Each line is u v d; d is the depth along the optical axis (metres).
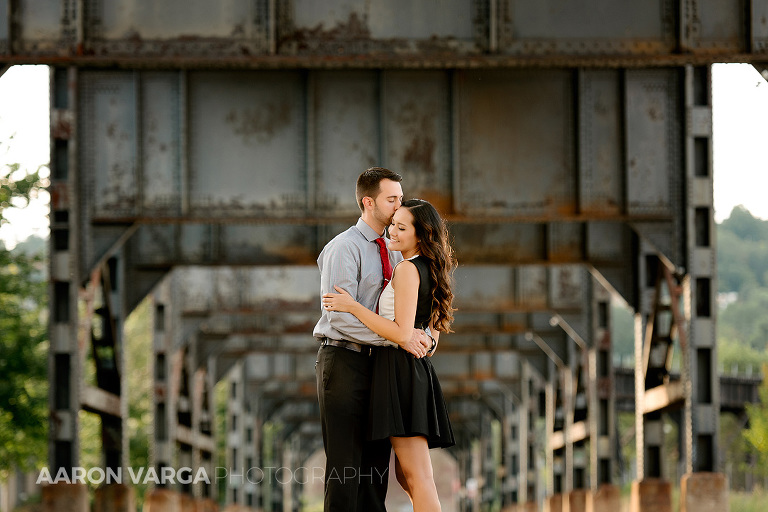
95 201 21.59
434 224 8.46
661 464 25.50
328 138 21.61
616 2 18.36
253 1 18.33
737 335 137.75
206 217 21.55
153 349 32.38
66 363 21.27
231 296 33.47
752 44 17.95
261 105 21.67
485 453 76.94
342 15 18.42
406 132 21.44
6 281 33.59
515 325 39.81
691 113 21.88
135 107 21.50
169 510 31.47
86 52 18.27
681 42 18.11
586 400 38.56
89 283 22.12
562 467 44.25
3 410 32.00
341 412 8.34
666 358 25.67
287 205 21.55
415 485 8.28
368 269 8.52
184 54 18.28
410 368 8.30
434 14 18.50
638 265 26.62
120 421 24.92
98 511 24.25
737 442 62.62
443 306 8.46
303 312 33.44
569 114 21.73
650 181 21.81
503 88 21.59
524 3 18.34
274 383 61.72
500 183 21.50
